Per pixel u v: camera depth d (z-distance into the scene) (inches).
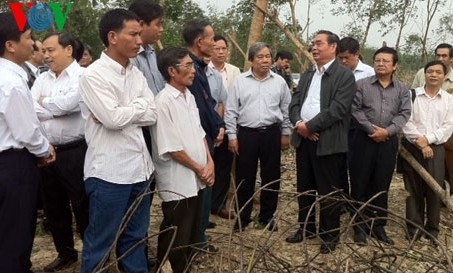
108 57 120.0
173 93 129.0
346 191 206.2
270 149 191.2
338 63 168.6
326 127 164.9
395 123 174.2
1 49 117.6
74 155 143.6
